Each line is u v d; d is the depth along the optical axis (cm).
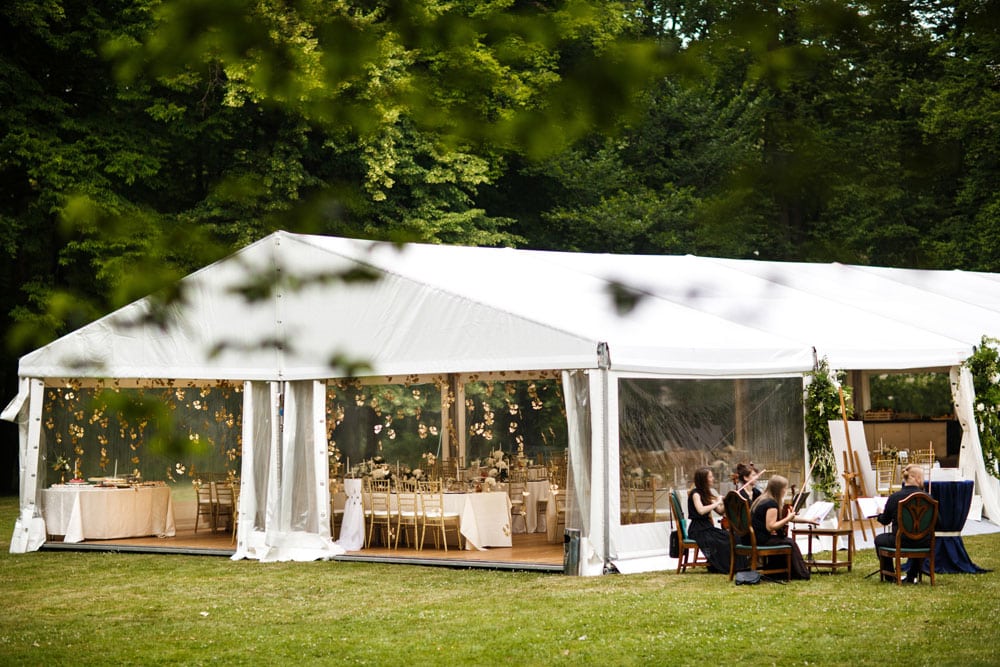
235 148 2417
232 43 213
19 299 2347
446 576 1179
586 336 1166
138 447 1592
